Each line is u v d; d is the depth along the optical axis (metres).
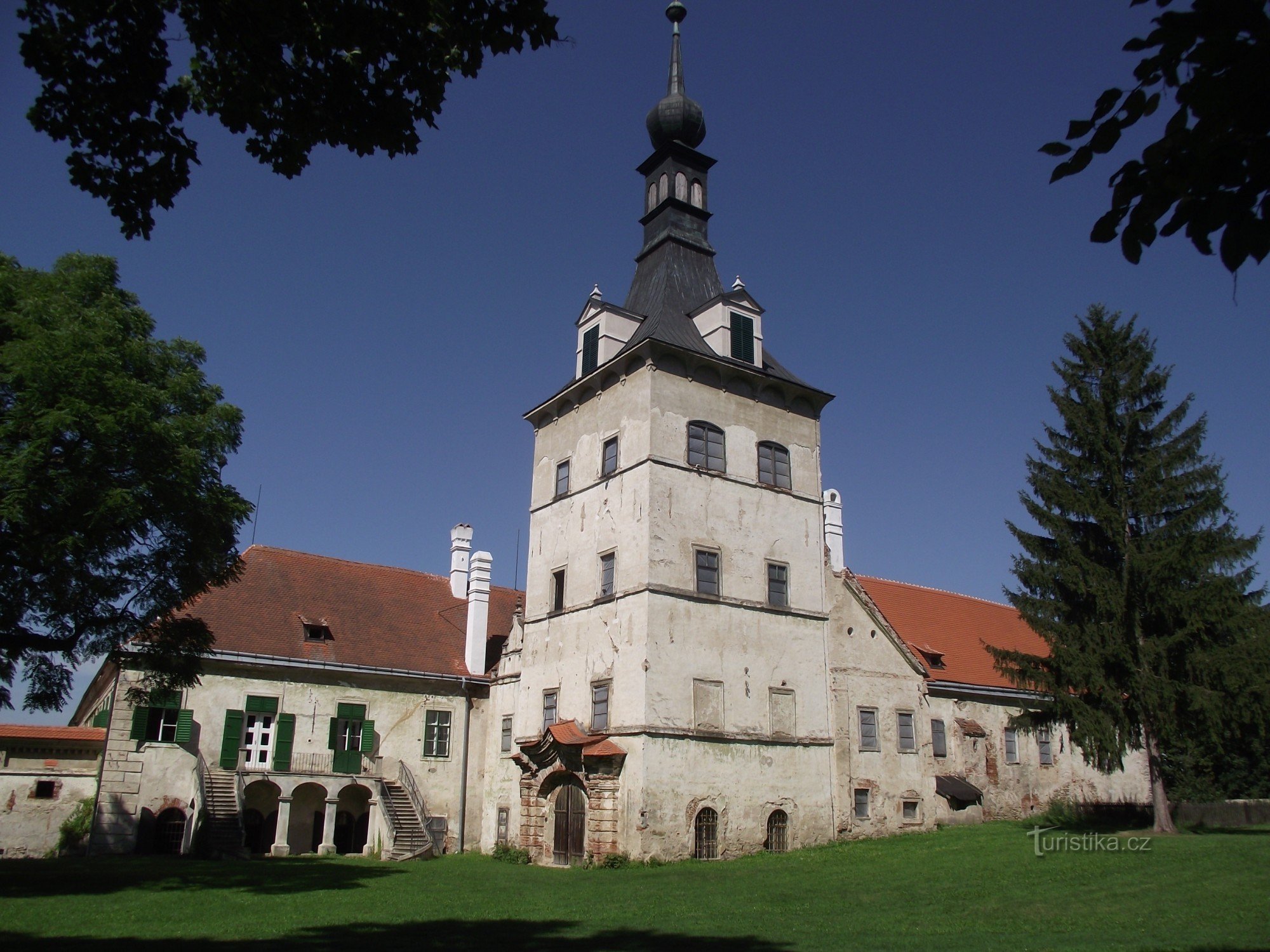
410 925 16.64
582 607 33.88
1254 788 43.16
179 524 22.77
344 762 35.81
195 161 9.60
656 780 29.17
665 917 17.94
